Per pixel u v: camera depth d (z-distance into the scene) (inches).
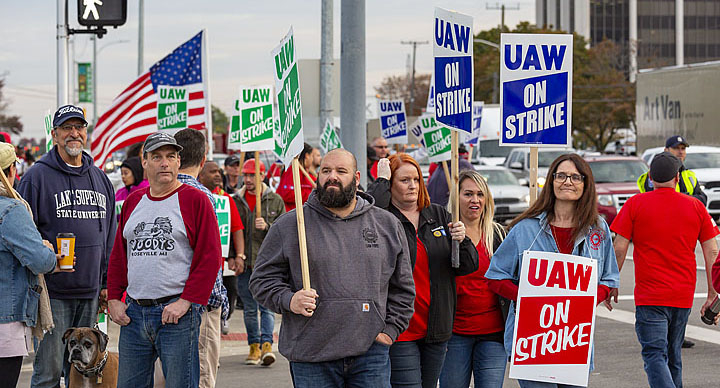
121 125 496.4
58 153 288.5
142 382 256.8
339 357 214.4
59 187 284.4
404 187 252.8
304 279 211.3
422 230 250.8
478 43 3230.8
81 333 275.9
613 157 1049.5
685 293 299.7
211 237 250.8
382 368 220.2
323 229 218.4
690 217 299.1
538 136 277.3
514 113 277.1
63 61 451.8
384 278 220.2
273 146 438.3
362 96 472.1
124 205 258.5
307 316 214.4
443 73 273.7
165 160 250.5
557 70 276.4
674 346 307.7
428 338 247.8
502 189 997.2
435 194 548.1
